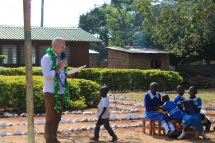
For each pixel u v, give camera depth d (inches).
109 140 342.3
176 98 385.7
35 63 1067.3
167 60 1273.4
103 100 336.5
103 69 965.8
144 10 569.6
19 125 411.2
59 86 279.7
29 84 247.6
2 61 1026.1
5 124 409.4
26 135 354.3
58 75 279.0
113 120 454.6
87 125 416.2
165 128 358.3
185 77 1120.2
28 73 247.1
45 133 282.5
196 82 1079.6
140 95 815.1
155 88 375.2
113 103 650.2
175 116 371.6
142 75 962.7
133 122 444.8
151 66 1262.3
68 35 1134.4
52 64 276.2
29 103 248.1
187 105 355.9
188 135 373.4
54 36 1106.1
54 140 284.4
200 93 904.9
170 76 978.1
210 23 543.5
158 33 591.8
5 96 500.7
